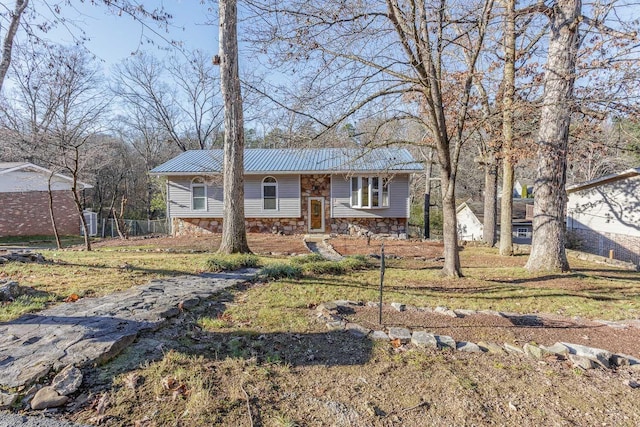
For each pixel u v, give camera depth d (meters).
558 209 7.16
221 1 7.93
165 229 22.88
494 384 2.54
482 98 8.12
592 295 5.26
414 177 25.59
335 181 16.14
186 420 1.97
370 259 8.88
